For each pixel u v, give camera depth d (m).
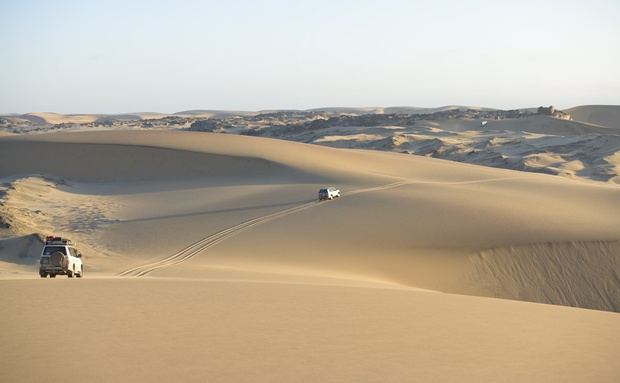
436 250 46.97
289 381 10.25
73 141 100.94
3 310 14.56
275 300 17.53
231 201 66.12
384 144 178.38
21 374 10.08
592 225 55.69
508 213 58.09
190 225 55.56
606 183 118.00
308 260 43.34
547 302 43.84
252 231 52.00
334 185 74.75
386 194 66.12
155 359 11.19
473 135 199.38
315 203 62.28
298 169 85.50
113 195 76.50
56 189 78.25
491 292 43.06
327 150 105.69
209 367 10.83
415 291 23.19
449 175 91.06
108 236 52.34
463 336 13.97
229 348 12.11
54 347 11.69
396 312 16.48
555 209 64.12
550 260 47.50
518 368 11.61
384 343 13.00
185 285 20.19
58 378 9.94
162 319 14.35
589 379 11.16
